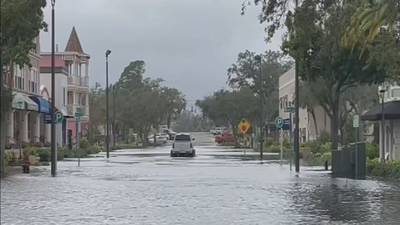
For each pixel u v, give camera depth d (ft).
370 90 219.20
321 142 225.97
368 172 126.11
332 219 62.23
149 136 463.42
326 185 100.58
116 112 382.01
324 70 132.36
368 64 111.55
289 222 60.18
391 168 118.73
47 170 143.02
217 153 254.47
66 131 280.92
